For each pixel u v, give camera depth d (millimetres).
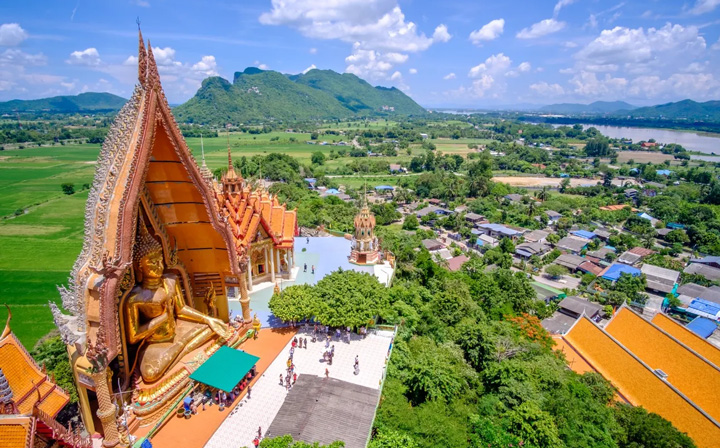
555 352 48781
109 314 26344
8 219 131375
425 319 50844
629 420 35438
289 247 56188
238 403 32781
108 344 26391
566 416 34500
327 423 29219
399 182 195375
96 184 29156
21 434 18953
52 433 20938
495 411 34906
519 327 52938
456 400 36062
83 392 28359
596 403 36781
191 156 32062
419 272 69188
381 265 64375
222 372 32938
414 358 41094
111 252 26922
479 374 41594
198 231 36344
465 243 129000
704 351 47688
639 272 98125
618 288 90000
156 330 32250
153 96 28609
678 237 124312
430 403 34375
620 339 50844
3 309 71938
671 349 45344
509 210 152750
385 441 28844
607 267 107000
